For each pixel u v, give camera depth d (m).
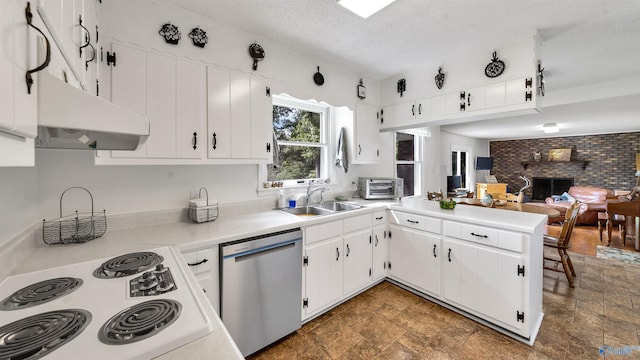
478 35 2.18
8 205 1.14
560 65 2.71
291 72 2.39
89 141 0.99
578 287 2.68
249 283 1.69
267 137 2.16
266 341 1.77
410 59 2.64
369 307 2.30
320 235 2.11
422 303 2.35
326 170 3.07
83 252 1.31
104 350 0.60
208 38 1.89
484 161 8.09
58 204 1.57
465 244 2.09
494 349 1.78
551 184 7.91
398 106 3.08
